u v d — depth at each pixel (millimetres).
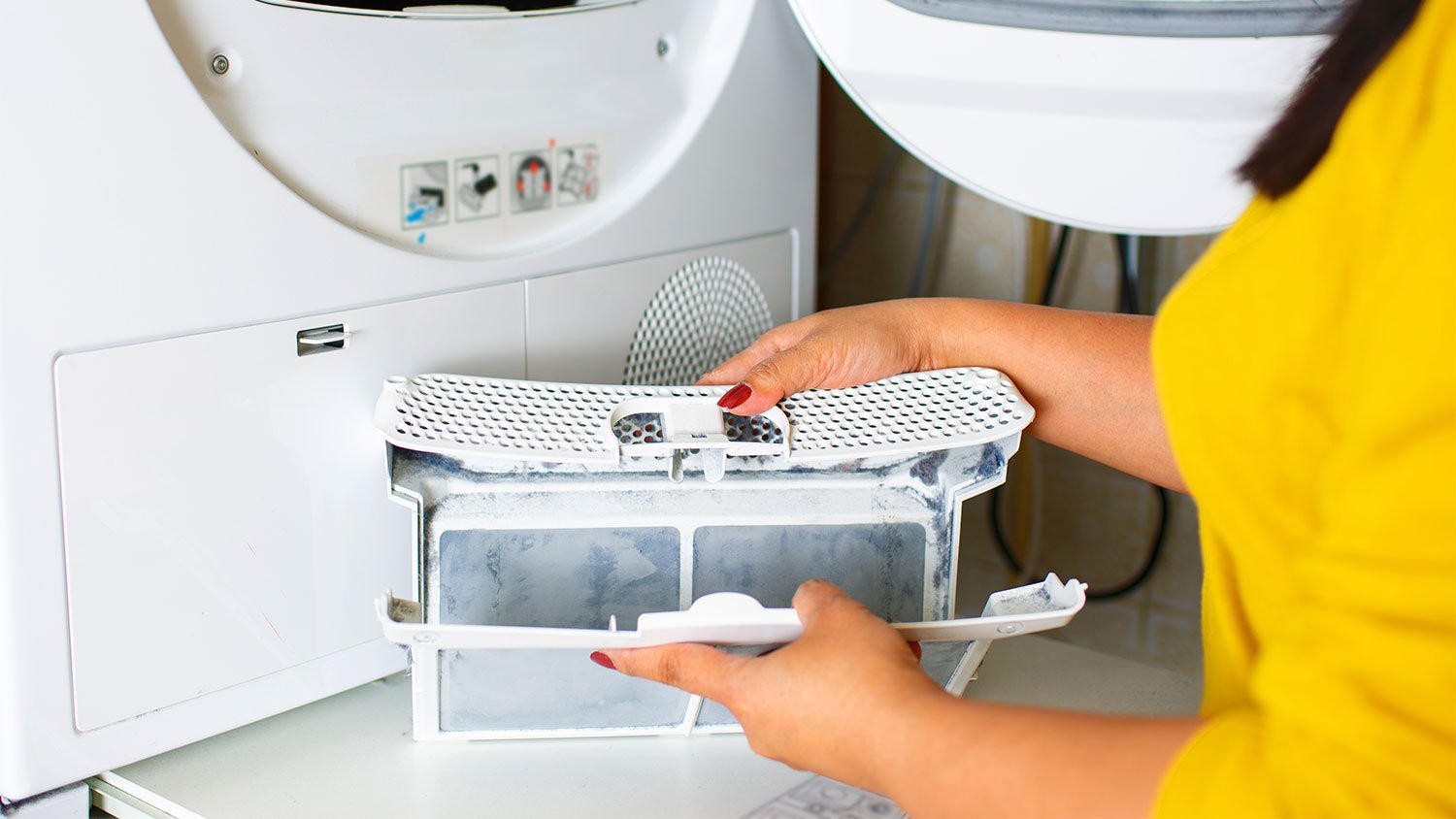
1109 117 810
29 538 540
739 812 594
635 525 639
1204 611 559
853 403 684
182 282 569
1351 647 351
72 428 545
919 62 816
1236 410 446
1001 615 602
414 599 622
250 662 629
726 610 549
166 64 547
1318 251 414
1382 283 368
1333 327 408
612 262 774
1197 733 410
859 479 670
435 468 627
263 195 591
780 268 908
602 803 600
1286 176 449
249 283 594
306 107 621
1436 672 339
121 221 545
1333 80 427
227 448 600
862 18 814
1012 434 650
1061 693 742
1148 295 1139
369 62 643
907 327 731
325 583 653
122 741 586
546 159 736
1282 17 763
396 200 665
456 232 697
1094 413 724
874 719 473
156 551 583
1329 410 410
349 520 658
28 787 560
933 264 1230
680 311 831
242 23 590
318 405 633
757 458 656
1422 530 341
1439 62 383
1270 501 439
